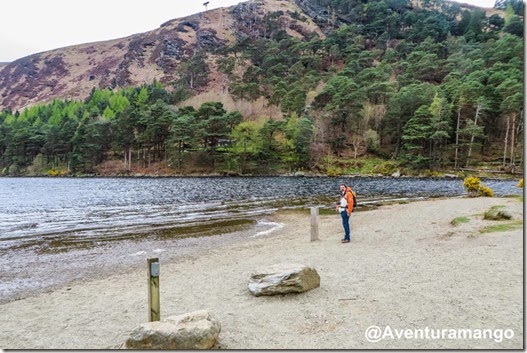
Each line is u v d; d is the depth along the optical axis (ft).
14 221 74.69
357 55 486.38
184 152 297.74
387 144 318.45
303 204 101.71
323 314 22.58
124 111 345.10
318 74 463.42
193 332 18.08
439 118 265.13
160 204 103.60
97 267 41.65
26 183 219.00
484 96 282.56
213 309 24.89
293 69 473.67
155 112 327.88
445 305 22.53
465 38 504.84
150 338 18.02
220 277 34.01
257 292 26.94
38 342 21.45
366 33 591.78
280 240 53.52
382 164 275.80
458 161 270.05
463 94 287.07
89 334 22.29
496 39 471.62
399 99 307.17
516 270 28.63
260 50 559.79
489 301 22.66
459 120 287.69
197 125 297.74
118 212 87.56
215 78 546.26
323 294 26.37
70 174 327.88
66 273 39.29
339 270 32.86
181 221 73.77
